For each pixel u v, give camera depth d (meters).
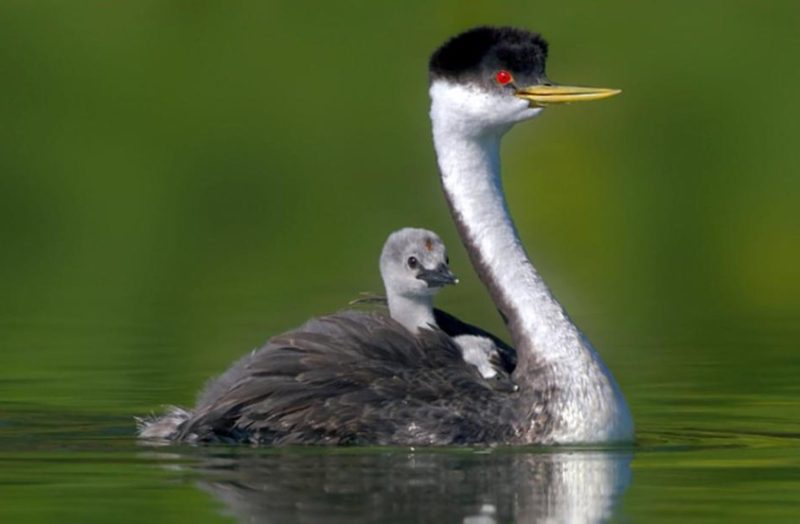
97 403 14.35
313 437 12.44
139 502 10.78
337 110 29.58
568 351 12.73
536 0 31.39
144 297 20.88
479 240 13.18
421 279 13.69
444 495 10.98
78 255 24.14
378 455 12.12
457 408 12.50
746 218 26.17
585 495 11.03
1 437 12.87
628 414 12.84
